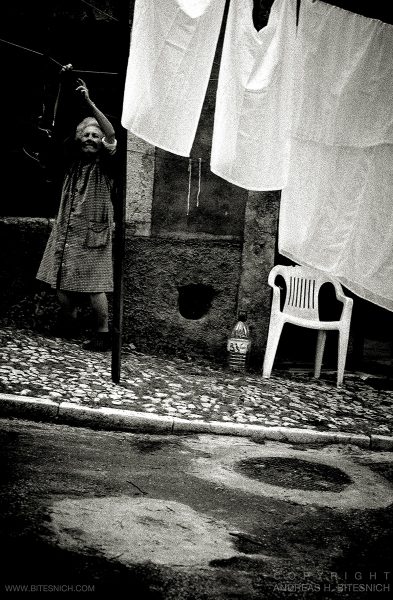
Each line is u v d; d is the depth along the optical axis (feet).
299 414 19.35
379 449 17.90
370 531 11.73
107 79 24.67
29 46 24.68
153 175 24.77
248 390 21.09
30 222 24.71
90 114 23.31
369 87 17.75
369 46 17.54
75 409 16.44
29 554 9.18
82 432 15.78
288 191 17.66
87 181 22.00
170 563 9.56
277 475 14.39
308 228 18.08
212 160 16.07
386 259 19.20
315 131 17.52
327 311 26.84
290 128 16.62
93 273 22.12
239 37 15.96
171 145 15.62
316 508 12.62
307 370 25.95
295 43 16.63
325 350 27.02
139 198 24.68
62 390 17.75
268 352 23.39
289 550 10.54
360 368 27.17
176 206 25.00
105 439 15.46
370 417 20.15
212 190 24.99
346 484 14.34
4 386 17.22
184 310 25.81
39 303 24.40
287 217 17.80
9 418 15.93
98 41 24.71
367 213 18.72
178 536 10.54
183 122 15.64
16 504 10.78
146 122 15.23
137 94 15.05
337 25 17.11
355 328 27.02
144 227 24.88
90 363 20.92
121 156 18.44
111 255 22.53
